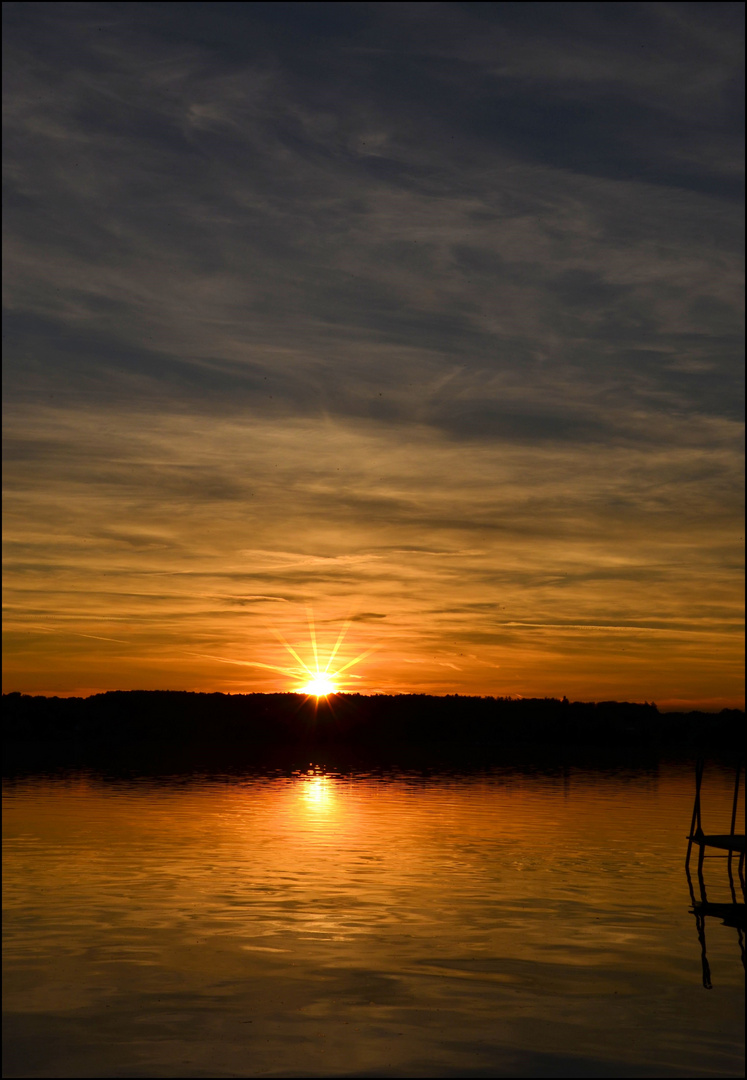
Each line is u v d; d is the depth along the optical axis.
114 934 24.86
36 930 25.17
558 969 22.48
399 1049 17.45
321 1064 16.77
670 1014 19.44
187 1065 16.66
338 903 28.91
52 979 21.09
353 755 115.62
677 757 119.12
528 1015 19.30
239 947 23.81
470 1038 18.03
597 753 126.88
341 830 45.53
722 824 49.53
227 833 43.97
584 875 34.41
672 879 33.94
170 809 53.88
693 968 22.72
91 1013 19.05
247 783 72.94
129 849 38.81
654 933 26.05
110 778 75.69
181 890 30.44
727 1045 17.80
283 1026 18.48
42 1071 16.34
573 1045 17.75
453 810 55.25
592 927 26.59
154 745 132.75
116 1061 16.78
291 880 32.41
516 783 76.00
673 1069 16.69
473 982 21.38
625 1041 17.95
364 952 23.56
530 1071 16.58
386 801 60.34
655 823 49.75
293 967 22.22
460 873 34.31
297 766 93.50
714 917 28.05
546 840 43.03
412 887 31.53
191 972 21.72
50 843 40.28
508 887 31.88
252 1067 16.59
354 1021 18.81
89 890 30.28
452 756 115.88
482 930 25.97
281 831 44.88
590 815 53.22
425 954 23.48
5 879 32.09
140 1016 18.89
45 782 71.50
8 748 123.19
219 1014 19.08
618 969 22.58
